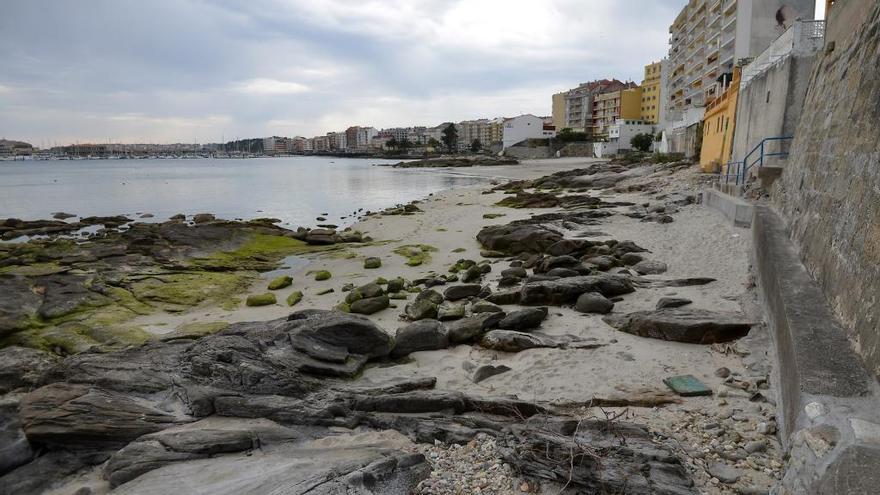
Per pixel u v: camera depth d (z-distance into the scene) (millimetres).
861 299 5793
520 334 9633
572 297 11875
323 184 62844
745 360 8250
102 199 46562
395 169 98375
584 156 107000
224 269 18312
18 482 5867
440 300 13031
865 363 5184
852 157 7781
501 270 16422
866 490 3578
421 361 9312
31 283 14484
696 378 7750
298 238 23500
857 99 8375
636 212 23625
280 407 7180
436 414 7109
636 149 90188
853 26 10719
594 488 5074
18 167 125875
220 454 6176
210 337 9398
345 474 5359
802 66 18219
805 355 5480
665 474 5113
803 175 11859
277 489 5117
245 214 35969
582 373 8195
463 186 54438
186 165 140375
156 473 5648
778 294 7832
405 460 5789
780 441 5777
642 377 7926
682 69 86500
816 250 8469
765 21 46875
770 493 4773
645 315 10094
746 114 25016
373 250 20906
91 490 5684
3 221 29094
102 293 14656
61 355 10758
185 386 7656
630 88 123938
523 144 123875
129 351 9133
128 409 7008
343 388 7941
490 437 6391
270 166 128375
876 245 5715
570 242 17531
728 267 13734
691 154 48062
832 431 4254
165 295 14875
